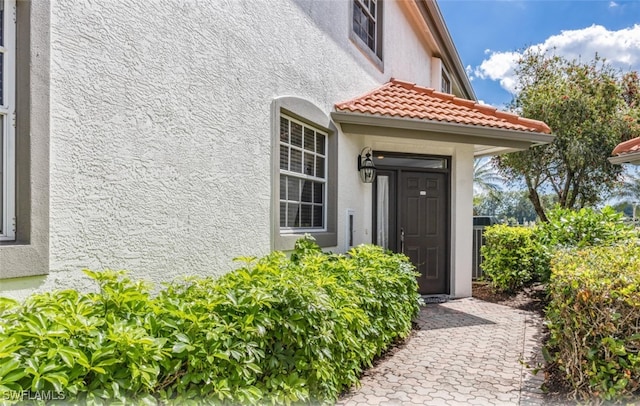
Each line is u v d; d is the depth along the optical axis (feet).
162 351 7.93
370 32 30.94
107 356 7.04
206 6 14.19
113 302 8.50
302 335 11.11
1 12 9.00
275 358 10.53
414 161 30.19
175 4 12.87
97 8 10.41
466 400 13.38
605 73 55.52
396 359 17.25
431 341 19.69
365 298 15.69
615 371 10.50
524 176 58.34
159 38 12.28
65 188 9.63
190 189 13.41
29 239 8.88
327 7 23.26
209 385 8.53
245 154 16.11
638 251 15.92
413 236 29.53
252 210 16.44
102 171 10.52
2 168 8.93
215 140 14.53
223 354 8.63
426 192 29.84
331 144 23.29
